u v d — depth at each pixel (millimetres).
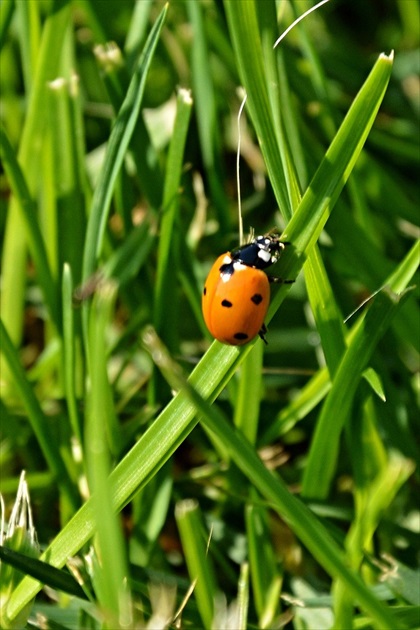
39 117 161
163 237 153
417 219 170
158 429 132
